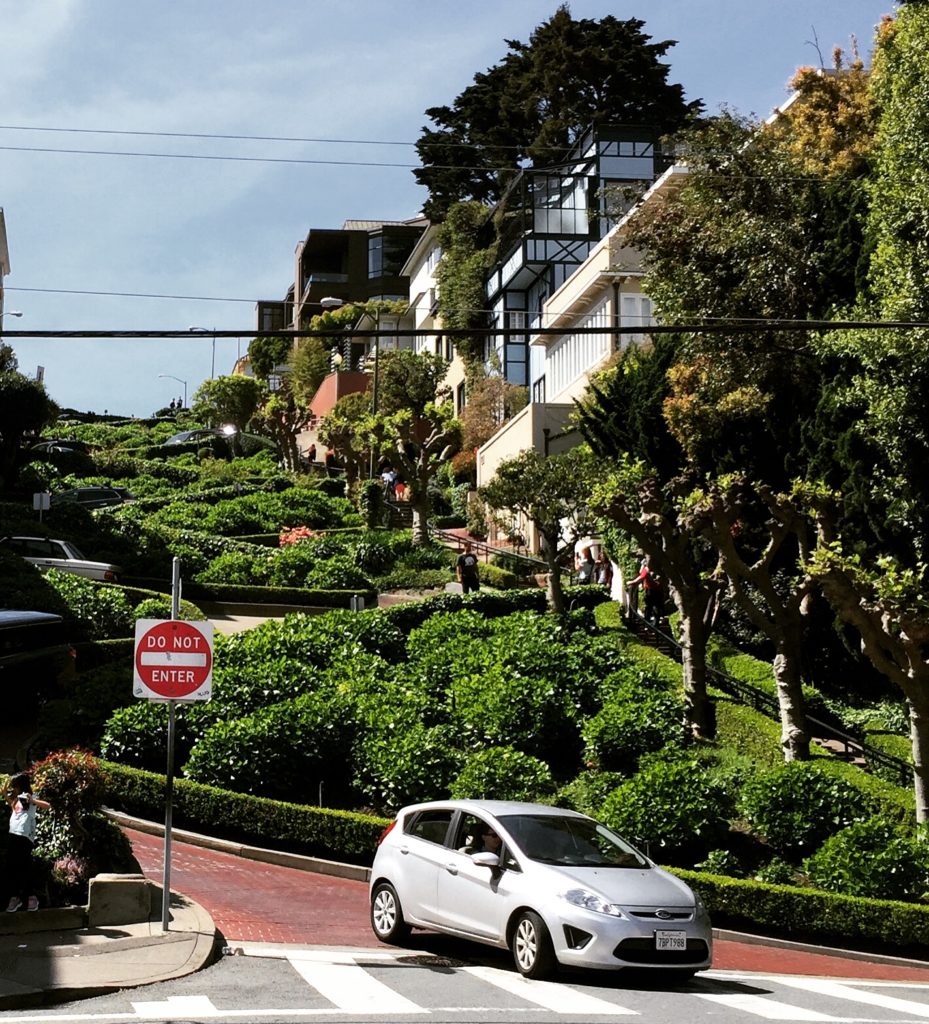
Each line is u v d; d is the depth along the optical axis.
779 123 38.84
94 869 14.35
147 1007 10.11
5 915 12.72
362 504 54.84
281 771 21.25
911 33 25.56
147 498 62.22
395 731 22.14
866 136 36.94
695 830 19.34
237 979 11.48
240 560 43.06
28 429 60.84
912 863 18.28
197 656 13.45
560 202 70.31
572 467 32.41
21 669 25.73
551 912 12.10
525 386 70.44
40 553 38.78
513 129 87.81
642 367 35.75
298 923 14.99
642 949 11.96
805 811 19.61
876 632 20.58
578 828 13.50
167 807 13.19
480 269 75.56
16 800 13.33
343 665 25.73
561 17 87.81
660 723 23.28
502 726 23.44
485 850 13.16
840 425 27.91
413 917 13.62
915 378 24.34
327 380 87.94
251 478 69.50
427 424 74.75
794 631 23.73
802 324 13.44
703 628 25.77
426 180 89.88
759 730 24.38
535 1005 10.79
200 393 92.94
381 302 100.88
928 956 17.39
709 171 31.78
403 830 14.19
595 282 52.03
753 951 16.52
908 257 24.28
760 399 29.97
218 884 17.06
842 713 27.08
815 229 30.88
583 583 37.16
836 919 17.33
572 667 25.31
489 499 32.56
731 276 31.17
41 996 10.34
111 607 31.75
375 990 11.17
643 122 85.50
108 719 22.77
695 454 31.55
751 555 30.42
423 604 33.16
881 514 26.20
